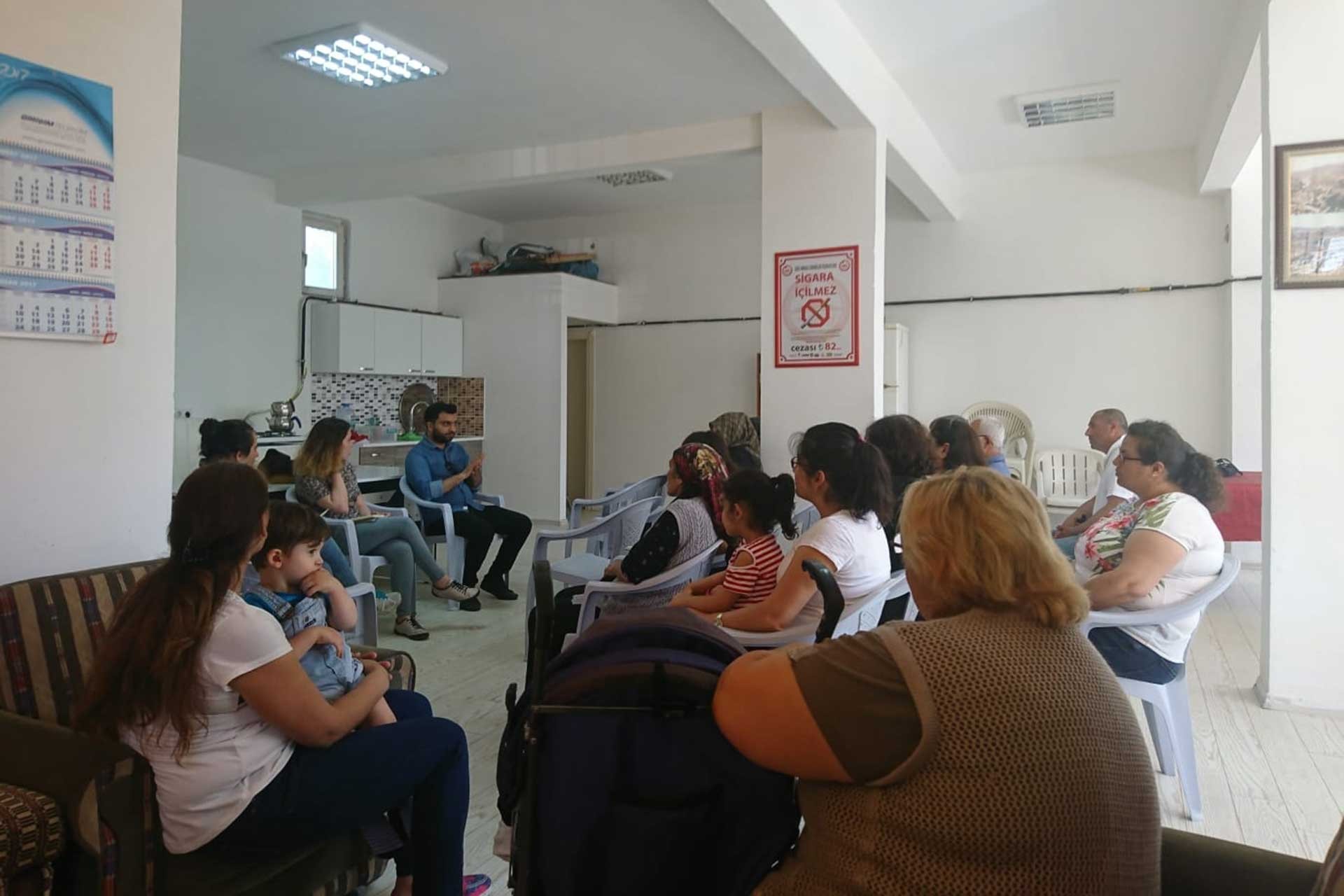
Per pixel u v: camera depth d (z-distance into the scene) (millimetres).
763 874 1272
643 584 3080
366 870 1989
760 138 5445
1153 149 6867
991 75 5184
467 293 8781
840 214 5066
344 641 1961
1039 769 1021
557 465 8430
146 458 2256
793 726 1102
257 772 1648
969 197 7566
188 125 5750
